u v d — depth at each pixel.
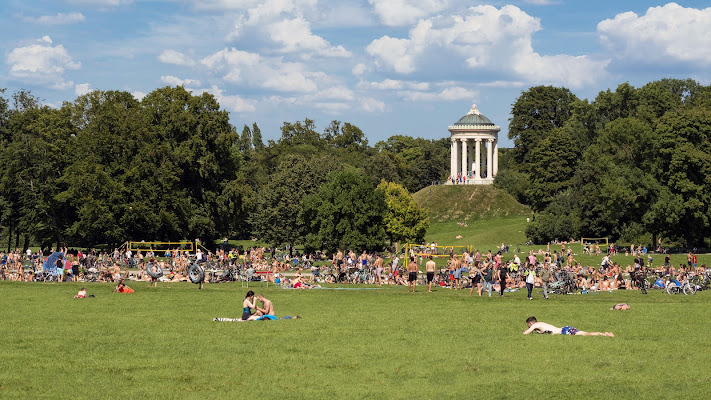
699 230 98.44
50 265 63.06
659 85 140.38
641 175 100.94
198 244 95.75
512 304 42.78
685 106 135.50
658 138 99.56
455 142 180.75
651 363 24.69
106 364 25.02
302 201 103.38
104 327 32.59
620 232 113.75
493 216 156.12
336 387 22.08
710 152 97.62
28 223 105.88
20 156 107.25
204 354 26.55
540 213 143.62
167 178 101.06
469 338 29.50
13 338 29.70
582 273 58.78
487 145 182.50
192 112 110.75
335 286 57.75
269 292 50.69
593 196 113.12
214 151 111.88
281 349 27.39
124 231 97.19
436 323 33.72
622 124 104.12
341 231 96.62
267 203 117.25
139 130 102.25
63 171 108.31
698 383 22.22
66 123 111.94
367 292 51.19
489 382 22.48
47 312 38.19
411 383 22.52
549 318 35.41
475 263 60.41
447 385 22.28
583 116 148.50
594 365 24.45
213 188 111.25
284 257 86.94
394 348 27.48
